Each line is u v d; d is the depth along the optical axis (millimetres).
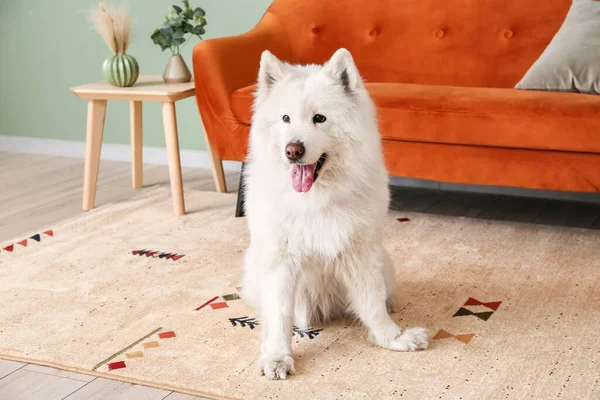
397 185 3992
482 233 3092
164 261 2820
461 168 3008
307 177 1872
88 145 3500
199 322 2264
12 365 2037
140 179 3965
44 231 3191
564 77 3100
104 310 2367
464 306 2344
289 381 1883
